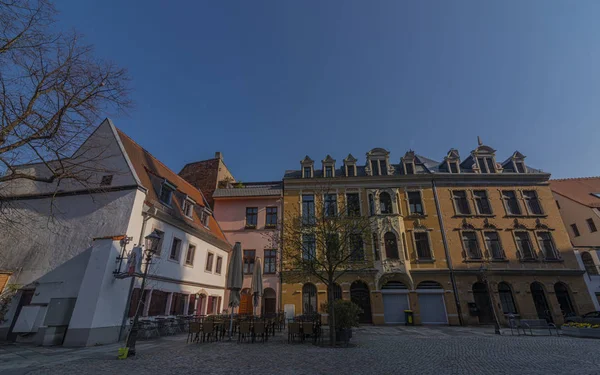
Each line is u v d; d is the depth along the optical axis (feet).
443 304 75.20
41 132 32.83
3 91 30.27
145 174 58.49
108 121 57.06
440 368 26.30
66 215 50.31
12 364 27.48
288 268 78.18
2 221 44.50
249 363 28.14
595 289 74.33
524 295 74.43
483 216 83.15
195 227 66.08
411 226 82.99
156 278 51.93
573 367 26.40
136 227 48.67
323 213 52.39
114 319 42.86
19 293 45.78
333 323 40.34
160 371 24.97
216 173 98.12
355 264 76.59
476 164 90.12
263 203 88.89
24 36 31.40
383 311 74.64
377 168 91.30
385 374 24.13
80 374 23.84
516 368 26.23
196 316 58.39
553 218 82.53
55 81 33.99
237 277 46.83
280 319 60.18
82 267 45.50
